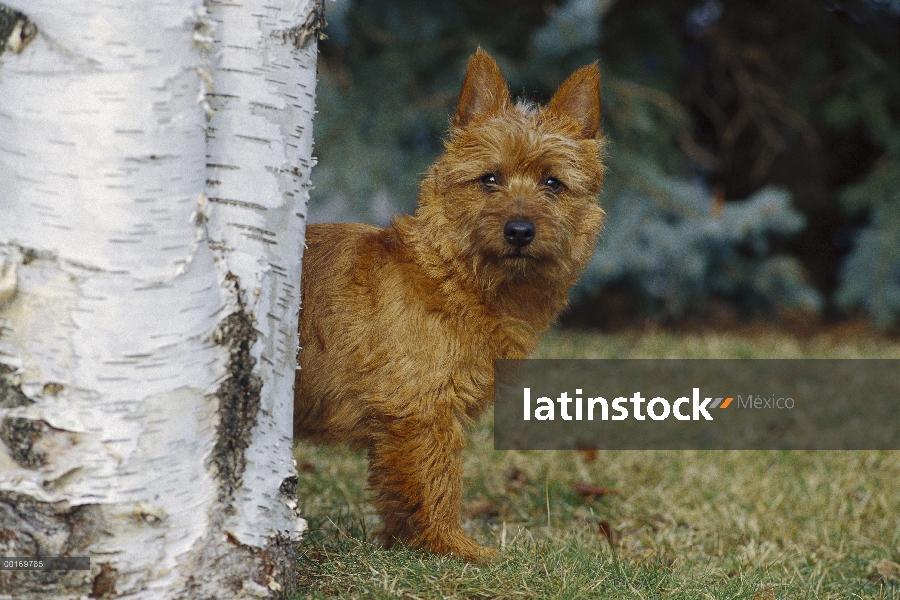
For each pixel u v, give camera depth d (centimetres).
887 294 919
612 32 927
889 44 988
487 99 372
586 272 829
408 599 266
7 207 213
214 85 237
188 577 228
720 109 1094
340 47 843
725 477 495
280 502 253
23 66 211
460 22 855
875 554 396
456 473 327
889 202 945
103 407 216
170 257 220
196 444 229
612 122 871
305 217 266
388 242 338
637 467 514
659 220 838
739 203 870
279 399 254
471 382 329
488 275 327
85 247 212
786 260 933
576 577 295
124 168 212
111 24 209
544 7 893
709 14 1037
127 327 216
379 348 321
